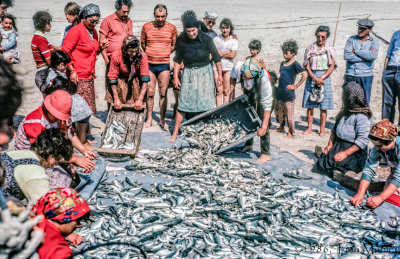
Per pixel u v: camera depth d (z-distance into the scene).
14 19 7.83
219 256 3.48
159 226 3.86
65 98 3.87
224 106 6.00
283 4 38.62
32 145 3.43
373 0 46.50
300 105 10.00
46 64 6.31
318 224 4.12
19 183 2.64
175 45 6.77
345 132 5.18
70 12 6.86
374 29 21.19
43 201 2.37
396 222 4.17
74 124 6.06
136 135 6.20
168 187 4.82
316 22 24.38
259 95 5.53
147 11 28.33
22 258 1.55
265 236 3.75
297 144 7.12
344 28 22.05
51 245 2.05
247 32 20.77
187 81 6.67
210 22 8.48
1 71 1.58
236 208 4.36
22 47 15.72
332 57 7.27
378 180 5.04
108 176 5.20
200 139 6.06
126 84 6.57
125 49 6.09
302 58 14.81
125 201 4.45
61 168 4.12
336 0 45.12
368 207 4.46
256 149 6.54
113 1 34.28
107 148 5.90
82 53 6.48
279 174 5.49
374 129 4.30
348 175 5.17
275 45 17.23
